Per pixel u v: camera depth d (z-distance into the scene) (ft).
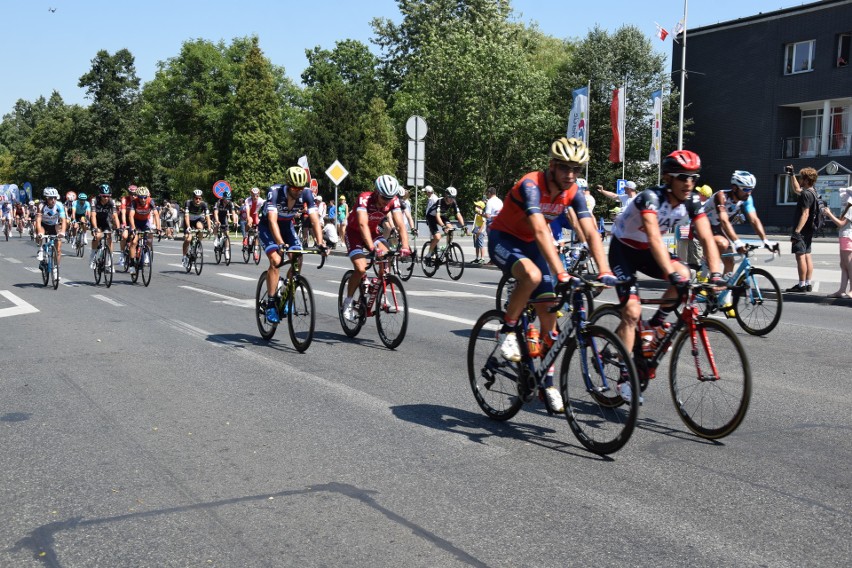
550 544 10.53
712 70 141.38
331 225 80.79
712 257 16.10
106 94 261.24
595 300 38.50
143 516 11.60
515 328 15.96
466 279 53.16
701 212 16.31
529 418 17.13
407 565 9.95
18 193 203.51
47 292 43.96
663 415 17.29
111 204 47.55
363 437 15.60
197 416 17.24
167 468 13.76
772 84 131.44
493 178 165.99
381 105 199.11
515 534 10.87
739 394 14.66
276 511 11.76
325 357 24.18
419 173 69.56
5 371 22.24
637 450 14.73
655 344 16.46
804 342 27.04
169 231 113.39
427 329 29.68
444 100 158.81
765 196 133.90
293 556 10.23
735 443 15.15
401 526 11.18
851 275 38.24
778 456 14.32
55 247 46.24
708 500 12.10
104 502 12.17
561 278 14.38
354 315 27.27
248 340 27.48
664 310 16.40
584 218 15.75
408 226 64.03
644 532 10.91
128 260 48.98
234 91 217.36
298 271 25.54
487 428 16.29
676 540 10.64
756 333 28.81
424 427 16.31
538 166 158.40
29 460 14.25
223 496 12.41
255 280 51.52
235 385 20.30
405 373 21.76
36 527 11.22
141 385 20.36
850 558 10.06
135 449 14.88
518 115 155.02
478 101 154.40
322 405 18.17
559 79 160.04
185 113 220.43
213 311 35.47
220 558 10.19
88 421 16.88
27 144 317.01
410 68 191.11
